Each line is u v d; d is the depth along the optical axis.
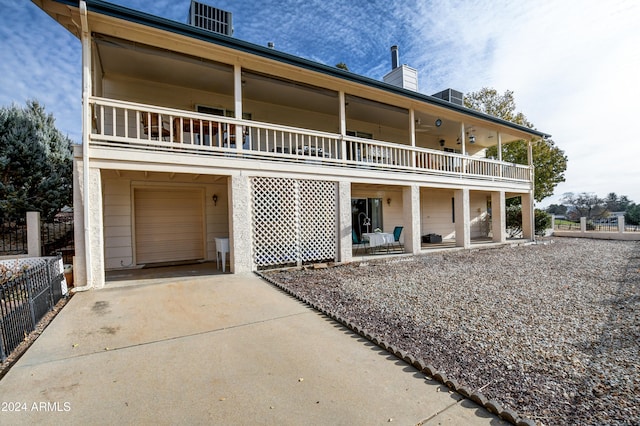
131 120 8.11
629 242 15.19
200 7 8.35
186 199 9.29
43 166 10.09
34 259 6.81
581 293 5.68
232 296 5.16
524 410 2.28
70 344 3.30
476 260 9.49
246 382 2.56
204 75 8.00
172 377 2.64
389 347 3.14
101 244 5.71
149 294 5.25
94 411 2.18
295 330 3.72
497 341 3.56
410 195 10.30
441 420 2.07
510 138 15.30
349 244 8.78
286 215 7.77
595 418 2.18
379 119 12.17
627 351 3.29
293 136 10.64
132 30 5.99
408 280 6.66
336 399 2.32
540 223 18.97
